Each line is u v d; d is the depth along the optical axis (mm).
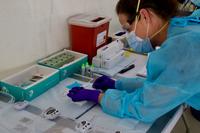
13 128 1079
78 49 1794
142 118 1114
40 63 1570
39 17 1555
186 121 2393
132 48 1625
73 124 1115
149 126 1123
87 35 1719
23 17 1447
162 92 1022
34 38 1560
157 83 1037
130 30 1356
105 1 2211
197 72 993
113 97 1191
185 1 1643
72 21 1730
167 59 1038
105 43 1879
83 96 1269
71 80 1518
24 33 1481
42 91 1363
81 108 1243
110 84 1410
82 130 1057
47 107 1239
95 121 1145
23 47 1498
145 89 1074
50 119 1140
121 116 1167
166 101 1032
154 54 1080
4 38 1369
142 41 1413
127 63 1740
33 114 1181
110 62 1634
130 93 1211
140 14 1214
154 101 1047
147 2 1190
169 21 1184
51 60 1621
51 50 1718
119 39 1938
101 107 1244
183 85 1002
